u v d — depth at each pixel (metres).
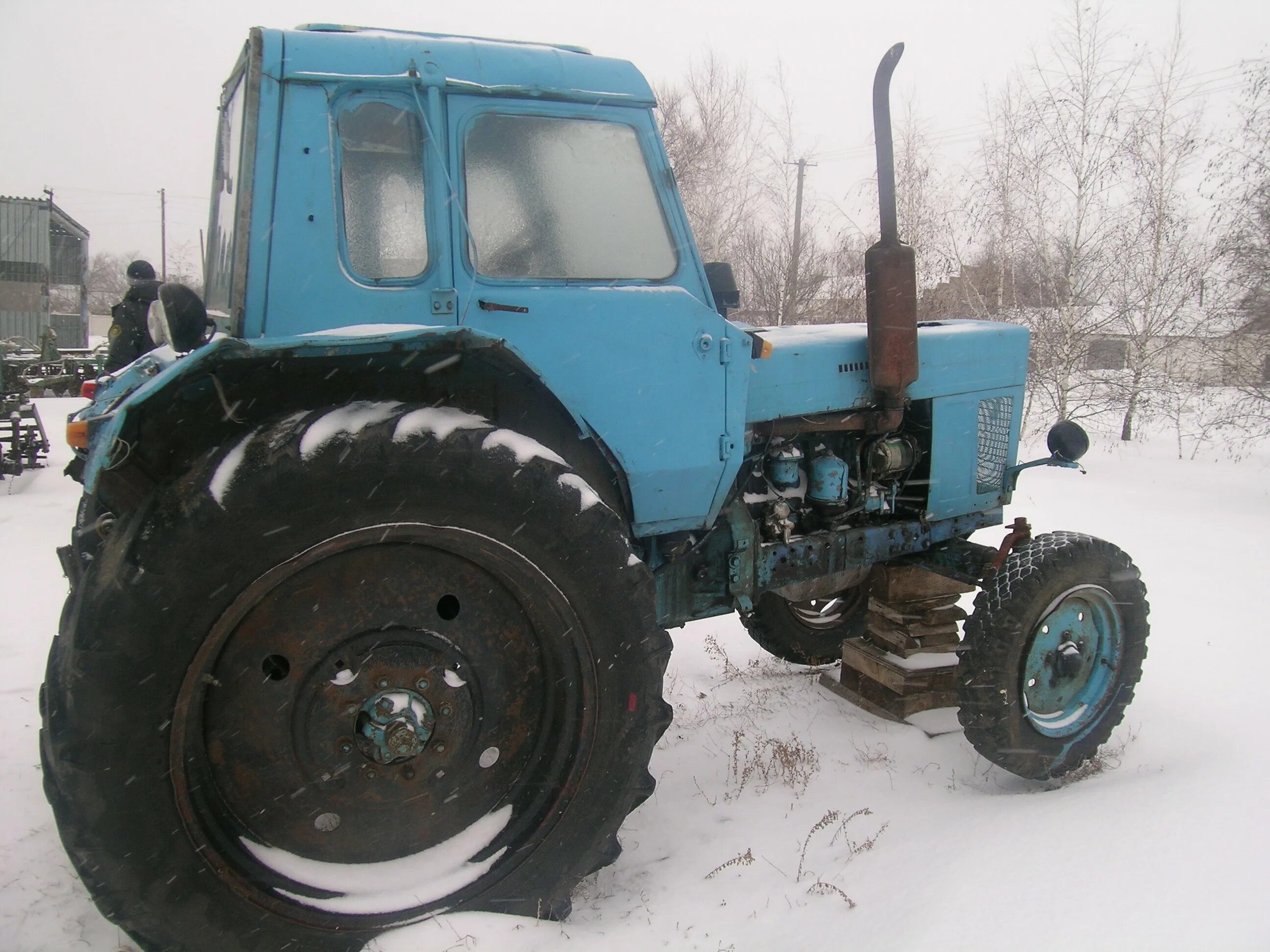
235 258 1.87
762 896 2.08
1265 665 3.58
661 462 2.27
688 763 2.84
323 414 1.68
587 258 2.21
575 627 1.90
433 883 1.88
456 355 1.80
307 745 1.79
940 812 2.45
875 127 2.66
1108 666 2.88
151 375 2.33
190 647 1.58
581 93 2.18
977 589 3.36
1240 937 1.68
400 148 2.01
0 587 4.71
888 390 2.85
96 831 1.53
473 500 1.75
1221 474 8.47
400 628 1.85
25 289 20.95
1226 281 8.70
